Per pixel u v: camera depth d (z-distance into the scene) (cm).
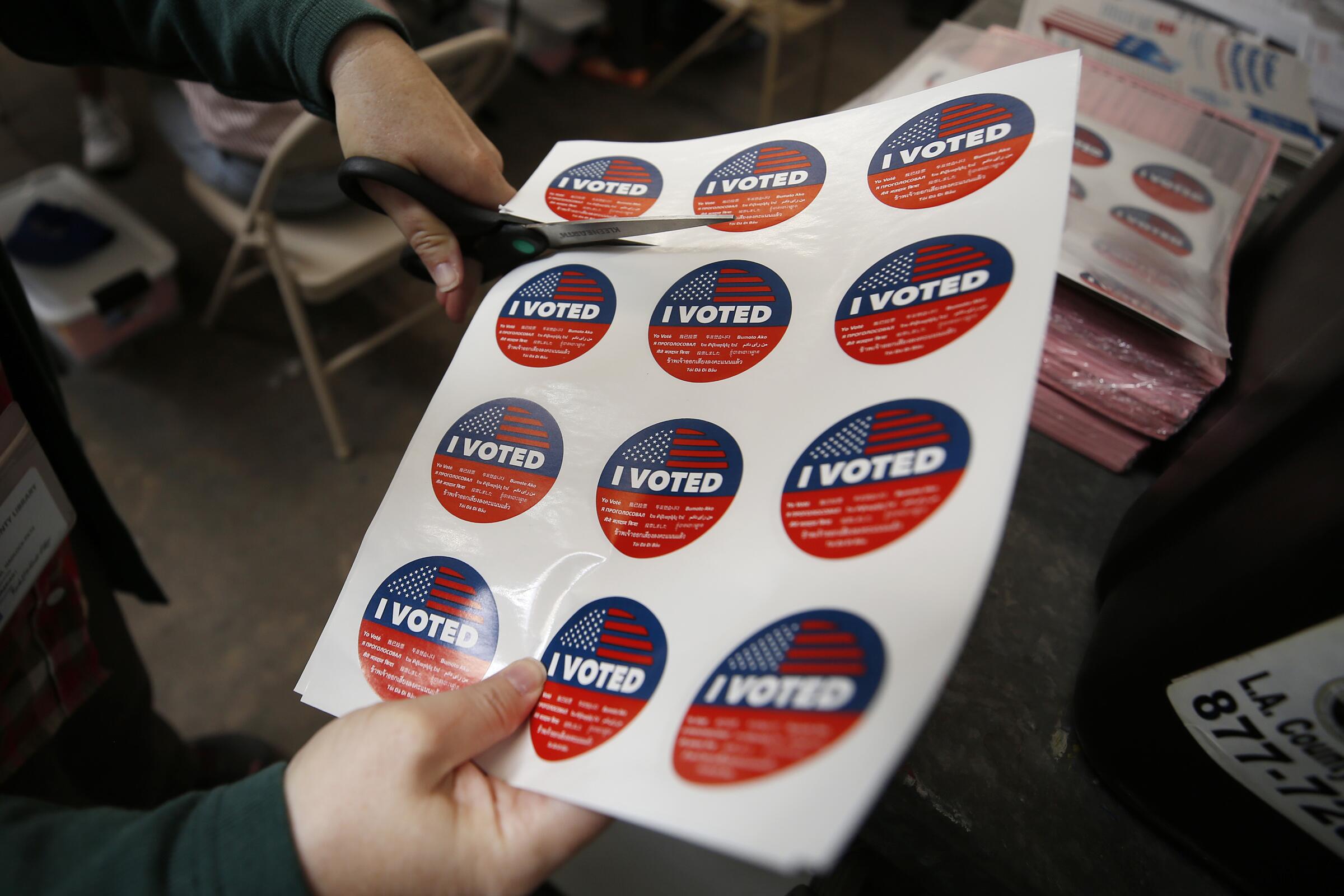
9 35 36
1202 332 31
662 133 131
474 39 64
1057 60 25
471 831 22
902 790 26
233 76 37
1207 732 22
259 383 100
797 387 23
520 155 125
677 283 27
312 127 61
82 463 43
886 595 19
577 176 31
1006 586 31
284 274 74
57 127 124
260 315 106
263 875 21
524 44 135
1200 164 42
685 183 29
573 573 24
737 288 26
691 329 26
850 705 18
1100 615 27
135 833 22
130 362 101
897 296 23
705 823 18
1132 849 26
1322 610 18
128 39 39
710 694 20
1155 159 42
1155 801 25
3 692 35
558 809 23
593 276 28
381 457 95
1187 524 23
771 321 25
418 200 31
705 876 37
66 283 93
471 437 27
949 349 21
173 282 101
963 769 27
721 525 22
